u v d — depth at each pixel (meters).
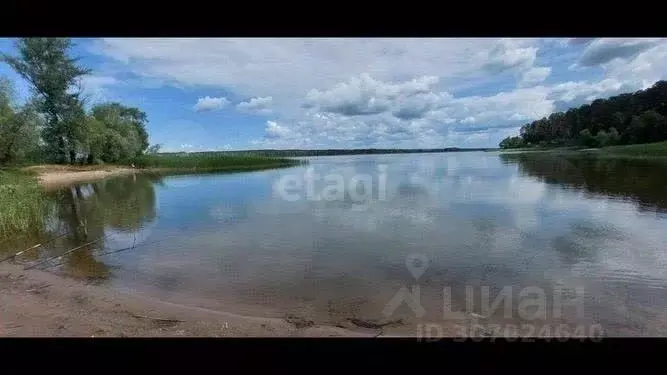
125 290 6.23
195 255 8.45
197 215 13.54
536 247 8.58
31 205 12.21
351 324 4.82
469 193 16.05
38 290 6.09
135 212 14.67
